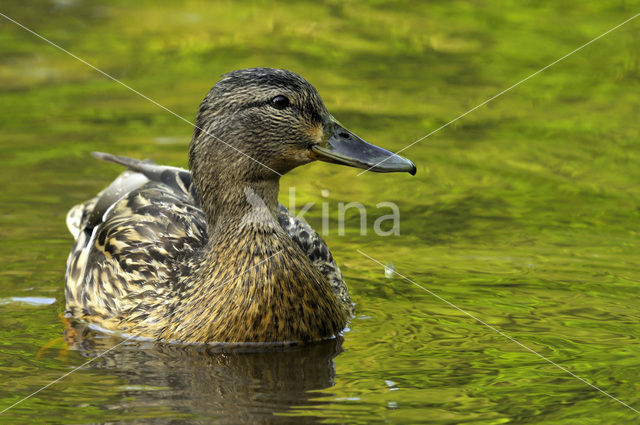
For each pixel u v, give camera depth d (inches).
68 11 1192.2
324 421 427.2
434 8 1245.7
